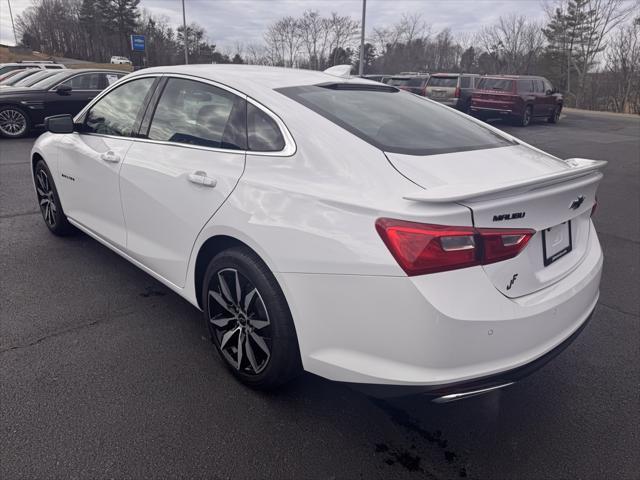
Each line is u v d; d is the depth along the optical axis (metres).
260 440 2.22
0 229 4.75
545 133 16.38
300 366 2.36
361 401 2.51
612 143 13.91
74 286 3.62
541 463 2.16
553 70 44.09
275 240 2.13
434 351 1.81
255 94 2.54
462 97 18.38
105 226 3.52
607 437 2.33
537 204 1.97
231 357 2.61
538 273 2.08
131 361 2.74
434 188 1.87
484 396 2.62
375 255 1.85
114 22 72.75
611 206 6.75
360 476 2.05
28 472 1.97
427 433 2.32
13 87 11.05
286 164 2.26
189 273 2.74
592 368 2.89
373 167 2.08
